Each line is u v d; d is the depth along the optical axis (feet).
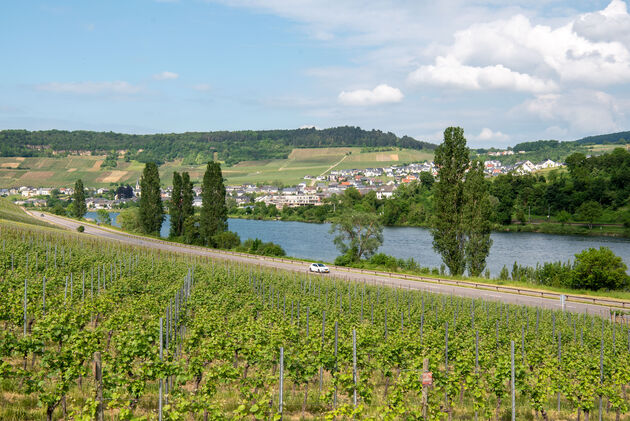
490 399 95.45
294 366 83.82
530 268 256.52
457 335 122.83
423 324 137.59
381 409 72.69
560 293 209.67
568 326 141.49
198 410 65.82
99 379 61.36
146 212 435.12
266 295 172.96
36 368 84.48
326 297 161.79
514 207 638.53
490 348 114.32
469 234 248.11
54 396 64.69
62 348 74.49
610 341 125.90
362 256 354.33
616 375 93.25
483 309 157.38
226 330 106.11
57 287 146.92
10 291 126.93
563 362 103.30
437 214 253.65
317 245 457.68
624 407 86.69
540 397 83.71
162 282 170.71
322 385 95.81
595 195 592.19
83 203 645.10
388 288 192.24
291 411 81.20
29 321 105.19
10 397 71.36
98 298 123.75
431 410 74.08
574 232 530.68
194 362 81.41
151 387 83.97
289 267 273.95
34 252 193.98
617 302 192.13
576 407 89.10
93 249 244.83
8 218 374.84
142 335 84.79
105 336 92.17
